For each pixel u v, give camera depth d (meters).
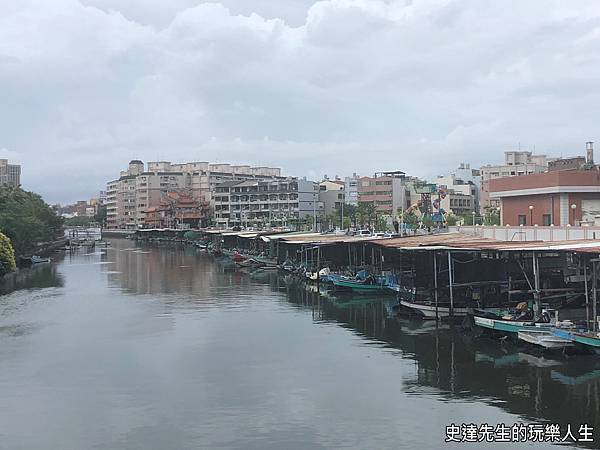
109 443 27.70
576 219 65.44
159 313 61.78
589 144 78.94
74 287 85.75
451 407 31.22
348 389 34.59
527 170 189.50
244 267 115.88
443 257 56.25
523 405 31.17
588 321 39.66
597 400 31.56
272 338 48.47
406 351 43.06
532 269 53.41
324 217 182.12
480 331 46.09
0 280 93.94
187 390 34.97
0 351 45.06
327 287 81.00
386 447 26.64
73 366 40.59
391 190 189.00
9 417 31.05
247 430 28.88
